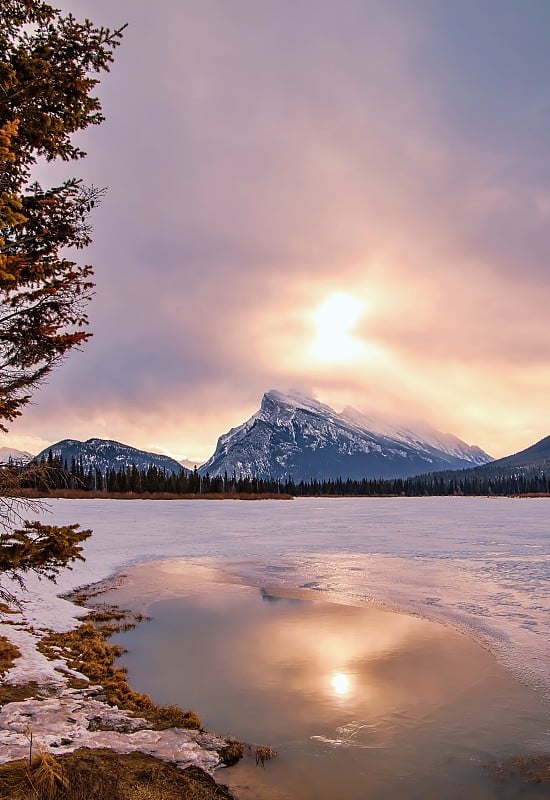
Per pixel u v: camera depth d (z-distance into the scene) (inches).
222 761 352.8
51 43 279.9
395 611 792.3
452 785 331.0
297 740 389.1
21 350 295.4
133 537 1813.5
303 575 1104.8
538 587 942.4
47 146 293.3
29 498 293.0
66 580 1045.8
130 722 400.8
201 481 6269.7
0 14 272.4
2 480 284.0
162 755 351.6
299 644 627.8
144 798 290.2
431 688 490.9
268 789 322.0
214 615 780.0
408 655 587.2
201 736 387.5
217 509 3531.0
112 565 1248.2
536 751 373.7
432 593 906.7
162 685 497.4
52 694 446.3
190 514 2984.7
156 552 1460.4
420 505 4598.9
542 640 636.1
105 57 290.7
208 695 474.3
